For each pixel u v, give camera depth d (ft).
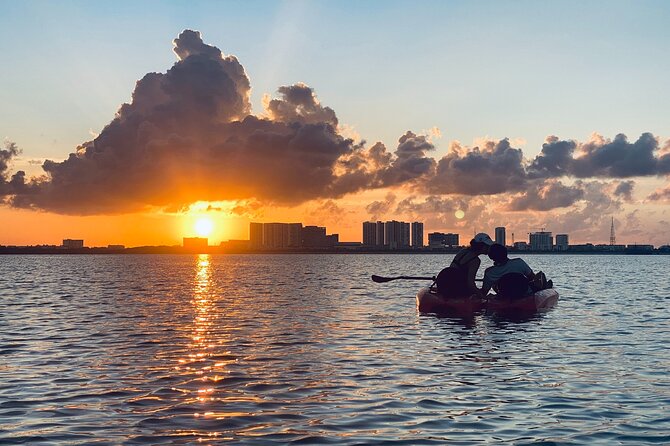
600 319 64.39
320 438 24.13
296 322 62.69
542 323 61.21
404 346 47.06
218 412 27.94
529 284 75.00
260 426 25.73
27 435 24.43
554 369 37.88
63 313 72.64
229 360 41.14
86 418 26.89
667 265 357.20
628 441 23.75
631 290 113.60
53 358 41.93
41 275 199.31
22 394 31.40
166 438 24.03
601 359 41.19
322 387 33.06
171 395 31.19
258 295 102.78
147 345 47.73
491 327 58.23
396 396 31.07
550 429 25.35
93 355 43.16
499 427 25.67
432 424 26.13
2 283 145.69
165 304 85.20
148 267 318.24
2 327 59.00
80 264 390.01
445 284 73.72
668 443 23.45
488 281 73.36
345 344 48.08
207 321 63.82
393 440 23.97
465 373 36.76
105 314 71.41
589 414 27.61
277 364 39.73
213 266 345.10
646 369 37.76
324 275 197.47
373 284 136.46
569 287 123.95
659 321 62.75
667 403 29.45
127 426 25.67
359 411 28.22
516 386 33.22
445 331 55.57
